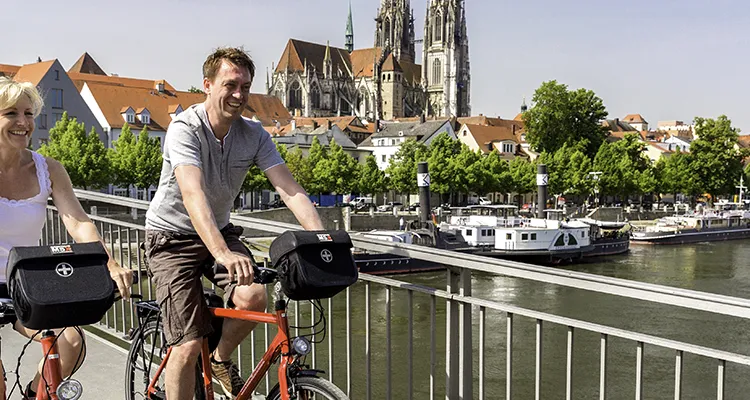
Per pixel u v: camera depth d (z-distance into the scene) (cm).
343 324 2452
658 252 6581
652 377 1914
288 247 307
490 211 7975
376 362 1936
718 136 10250
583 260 5831
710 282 4509
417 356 1992
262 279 320
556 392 1786
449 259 381
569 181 9075
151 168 6125
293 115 13475
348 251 322
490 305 373
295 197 372
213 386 384
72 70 10075
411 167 8100
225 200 373
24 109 337
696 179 10262
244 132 373
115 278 349
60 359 349
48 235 750
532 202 9950
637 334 314
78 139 5709
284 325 326
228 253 318
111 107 7781
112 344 629
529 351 2150
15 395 506
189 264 361
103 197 632
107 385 526
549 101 9838
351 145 10256
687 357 2108
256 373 342
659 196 12044
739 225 8688
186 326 354
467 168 8069
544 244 5409
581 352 2138
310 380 312
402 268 3847
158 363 425
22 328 345
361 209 8131
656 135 17325
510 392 370
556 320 348
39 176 353
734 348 2270
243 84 352
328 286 305
